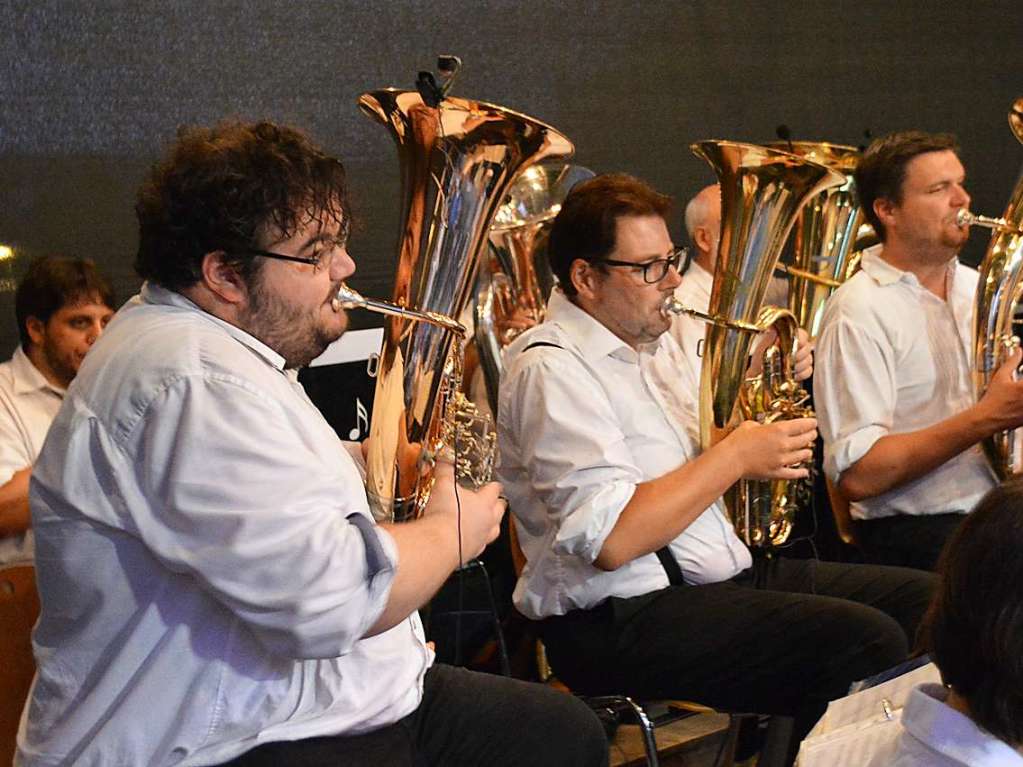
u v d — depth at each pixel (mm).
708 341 3289
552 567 3268
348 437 4320
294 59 4387
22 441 3469
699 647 3107
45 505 2059
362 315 4590
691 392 3631
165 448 1980
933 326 4039
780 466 3125
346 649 2037
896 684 2082
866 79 6117
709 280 4887
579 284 3318
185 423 1977
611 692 3211
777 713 3125
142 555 2033
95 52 3971
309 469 2018
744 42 5680
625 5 5285
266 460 1977
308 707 2170
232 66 4250
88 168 3988
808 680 3059
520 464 3316
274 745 2133
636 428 3299
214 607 2064
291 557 1960
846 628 3027
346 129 4531
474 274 2582
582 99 5191
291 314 2141
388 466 2498
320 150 2207
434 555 2264
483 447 2719
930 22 6301
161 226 2104
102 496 2016
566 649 3254
